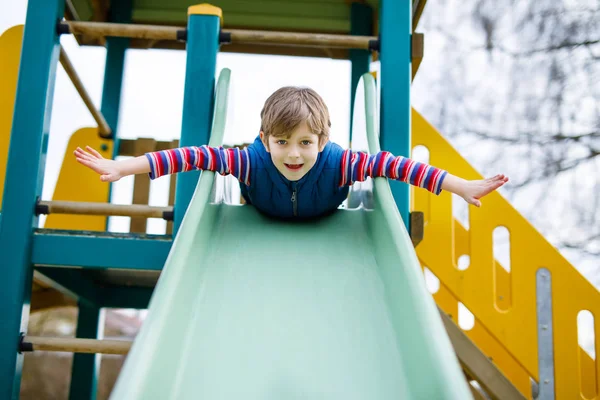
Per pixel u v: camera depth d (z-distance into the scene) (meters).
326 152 2.09
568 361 3.16
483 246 3.32
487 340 3.90
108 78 4.18
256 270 1.84
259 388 1.40
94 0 3.95
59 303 4.49
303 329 1.59
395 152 2.50
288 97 1.93
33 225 2.41
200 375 1.42
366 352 1.51
